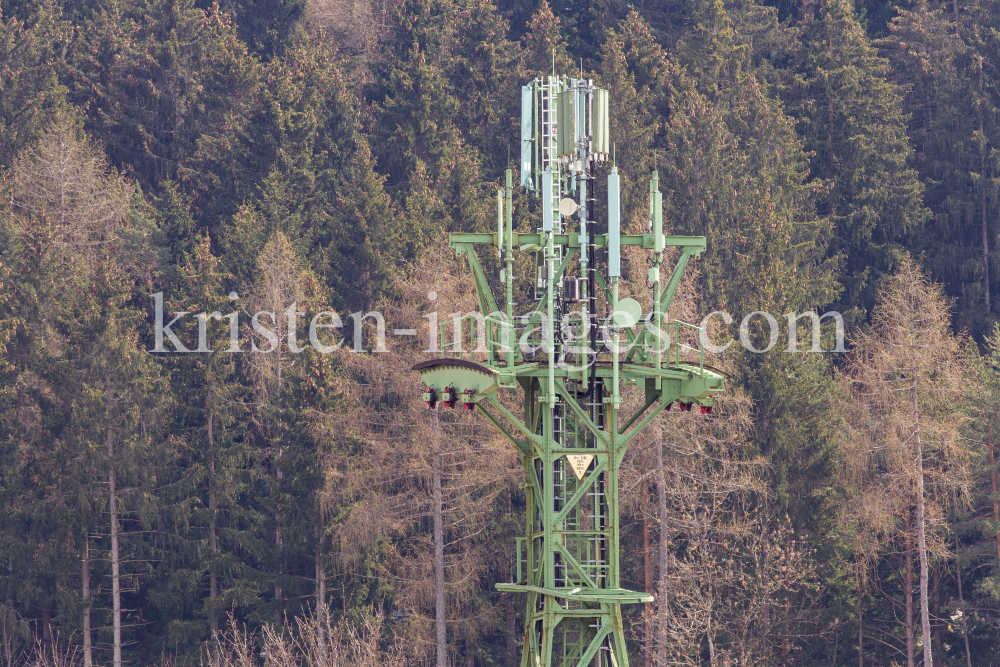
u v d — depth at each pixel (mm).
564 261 107188
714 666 177500
